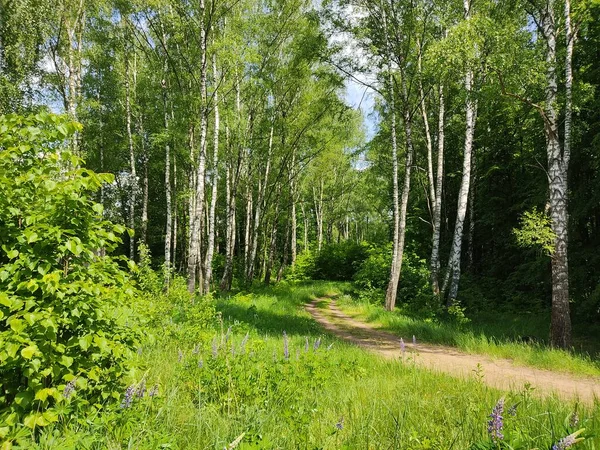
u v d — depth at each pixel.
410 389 5.73
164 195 39.56
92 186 3.70
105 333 3.84
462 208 16.98
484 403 4.64
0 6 17.06
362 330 14.18
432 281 19.12
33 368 3.12
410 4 17.12
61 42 20.69
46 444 2.85
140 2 18.70
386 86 18.78
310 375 5.77
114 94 25.94
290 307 18.25
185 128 20.91
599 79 15.43
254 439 3.04
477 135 24.08
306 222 51.31
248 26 20.86
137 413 3.58
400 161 28.92
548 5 11.24
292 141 27.44
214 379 5.00
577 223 16.80
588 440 3.00
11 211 3.46
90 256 3.70
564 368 8.60
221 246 48.53
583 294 15.40
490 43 11.15
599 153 14.20
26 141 3.72
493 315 17.66
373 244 36.50
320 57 18.73
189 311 10.63
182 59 21.28
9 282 3.43
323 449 3.23
